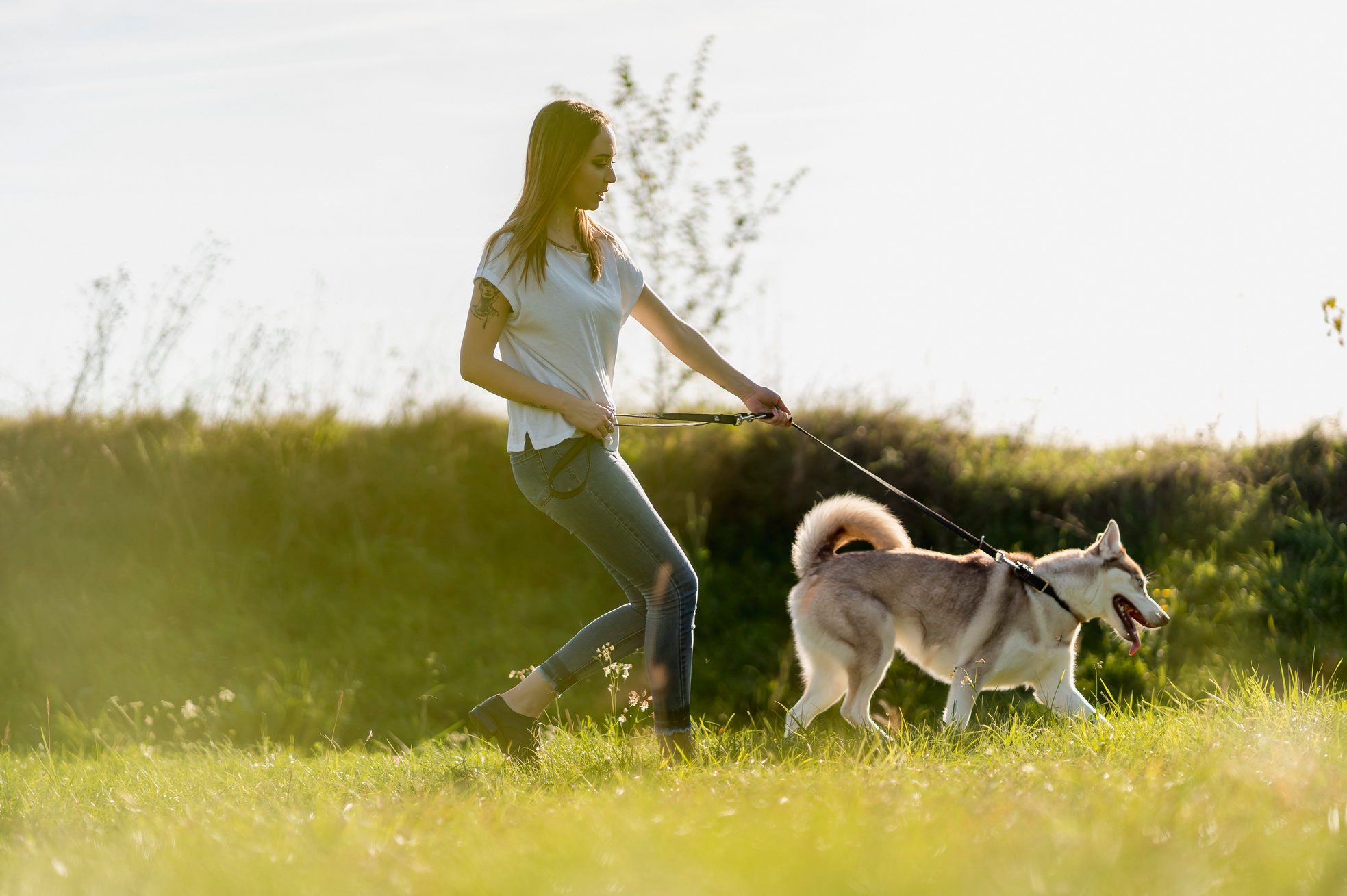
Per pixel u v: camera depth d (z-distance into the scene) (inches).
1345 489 382.0
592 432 147.9
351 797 144.3
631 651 166.2
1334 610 332.2
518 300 148.9
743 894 75.2
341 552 371.9
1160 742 152.9
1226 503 377.7
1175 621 336.2
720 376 174.7
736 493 386.3
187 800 148.9
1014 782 119.3
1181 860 79.0
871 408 412.2
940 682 323.3
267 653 334.0
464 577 369.4
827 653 237.1
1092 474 393.4
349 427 411.5
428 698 320.2
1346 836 87.0
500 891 79.2
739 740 175.8
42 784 170.6
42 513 363.9
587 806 109.9
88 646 328.8
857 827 91.6
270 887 84.0
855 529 245.4
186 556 362.9
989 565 235.5
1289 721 158.9
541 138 148.6
